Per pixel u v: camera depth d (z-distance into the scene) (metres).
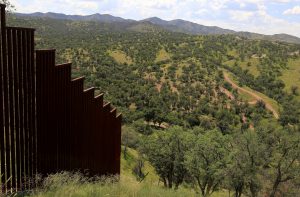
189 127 108.25
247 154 32.12
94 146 12.84
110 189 8.66
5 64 7.02
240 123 116.62
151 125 109.56
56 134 9.31
